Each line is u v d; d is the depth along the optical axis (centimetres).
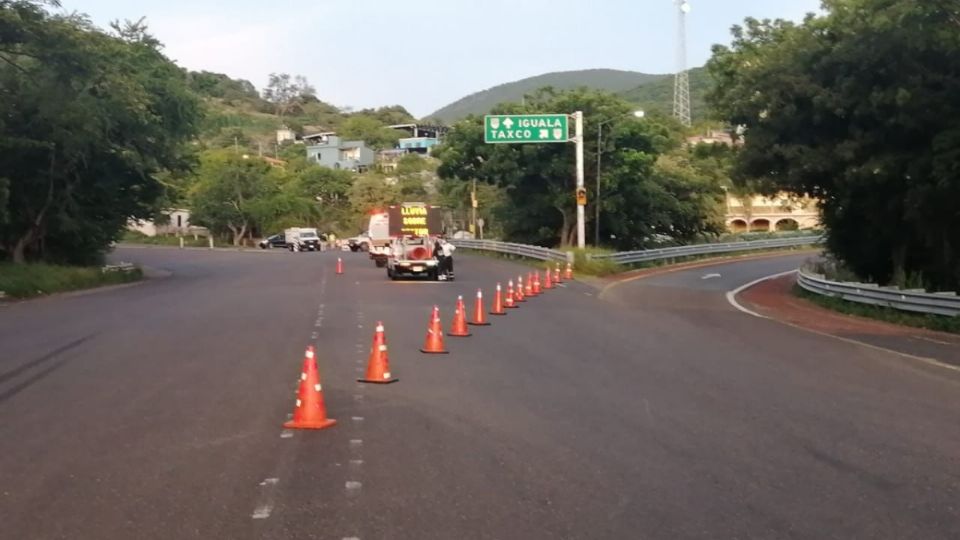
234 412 1045
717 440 921
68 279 3438
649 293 3186
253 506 692
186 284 3616
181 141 4684
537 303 2620
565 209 5441
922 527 651
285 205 9594
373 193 9800
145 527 645
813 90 2688
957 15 2162
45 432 949
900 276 2767
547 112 5338
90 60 3659
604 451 870
